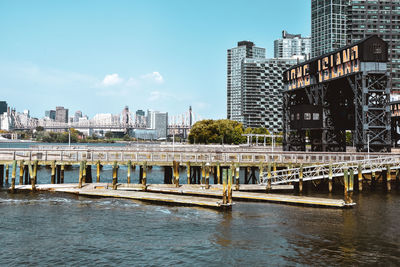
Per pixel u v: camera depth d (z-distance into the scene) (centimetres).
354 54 6331
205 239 3197
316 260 2722
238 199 4800
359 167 5353
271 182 5684
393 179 6181
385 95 6331
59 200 4716
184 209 4291
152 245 3055
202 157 6003
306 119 7119
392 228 3494
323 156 5894
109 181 7069
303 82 7712
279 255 2822
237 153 5938
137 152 5656
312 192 5384
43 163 5581
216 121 17175
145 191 5341
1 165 5912
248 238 3222
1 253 2872
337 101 7425
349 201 4369
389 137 6288
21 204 4484
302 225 3606
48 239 3206
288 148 8131
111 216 3969
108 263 2689
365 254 2836
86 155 5719
